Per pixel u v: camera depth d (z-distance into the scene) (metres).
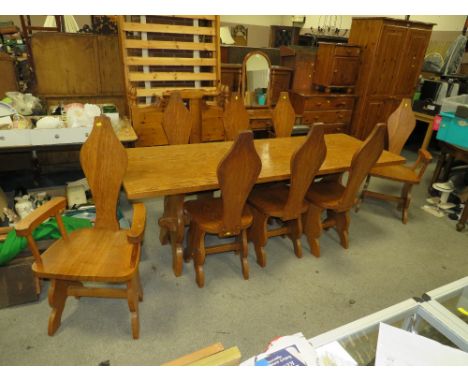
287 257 2.32
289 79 4.15
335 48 3.88
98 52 3.12
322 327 1.75
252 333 1.69
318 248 2.32
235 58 3.95
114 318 1.74
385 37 3.95
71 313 1.75
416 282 2.14
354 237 2.62
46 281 1.97
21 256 1.75
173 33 2.93
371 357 1.01
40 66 2.99
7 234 1.76
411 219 2.95
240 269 2.18
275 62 4.27
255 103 3.79
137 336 1.62
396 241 2.60
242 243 2.03
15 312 1.74
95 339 1.61
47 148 2.22
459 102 3.12
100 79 3.21
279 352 0.89
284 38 6.23
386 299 1.98
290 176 1.90
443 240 2.65
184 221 2.10
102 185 1.65
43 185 3.17
